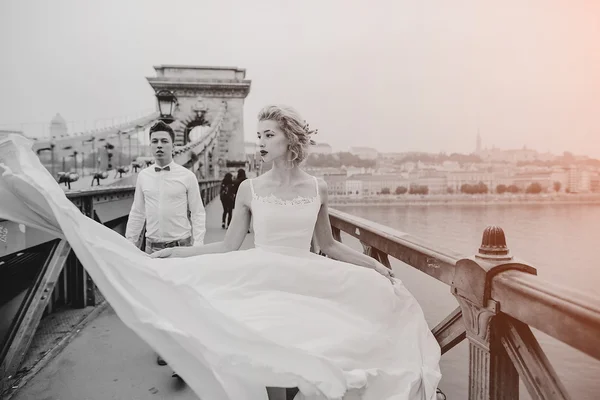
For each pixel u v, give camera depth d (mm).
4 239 1920
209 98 24719
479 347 1132
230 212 8117
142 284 1152
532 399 961
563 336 758
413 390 1182
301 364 1038
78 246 1131
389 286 1425
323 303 1310
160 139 2482
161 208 2480
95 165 17422
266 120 1562
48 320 2936
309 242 1562
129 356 2303
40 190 1175
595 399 1797
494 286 1024
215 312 1100
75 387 1939
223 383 1008
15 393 1877
